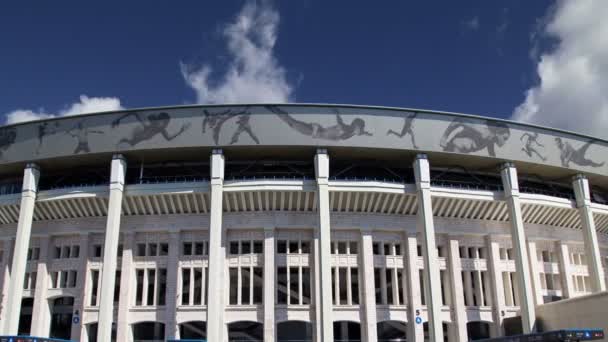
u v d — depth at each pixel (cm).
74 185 4956
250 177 4753
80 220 4725
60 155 4522
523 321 4369
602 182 5356
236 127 4381
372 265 4528
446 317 4603
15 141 4622
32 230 4791
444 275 4791
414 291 4512
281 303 4491
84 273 4566
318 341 4109
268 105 4400
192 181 4494
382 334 4694
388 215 4716
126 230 4600
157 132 4409
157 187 4450
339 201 4566
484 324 4947
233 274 4594
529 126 4778
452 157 4669
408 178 4928
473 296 4872
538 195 4866
